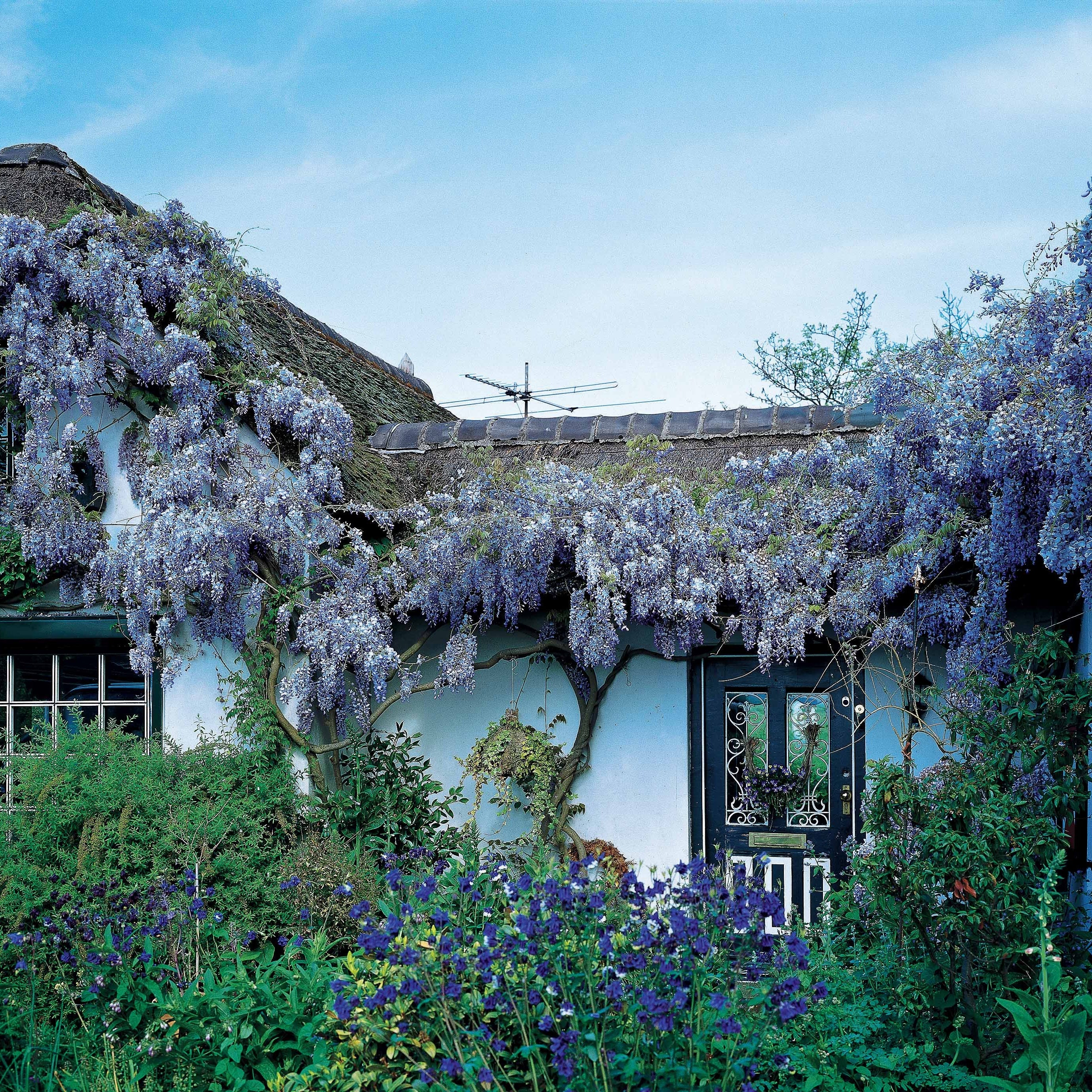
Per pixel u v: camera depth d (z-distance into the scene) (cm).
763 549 693
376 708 802
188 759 663
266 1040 461
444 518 738
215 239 764
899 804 482
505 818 782
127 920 516
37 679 760
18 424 751
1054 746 503
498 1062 394
